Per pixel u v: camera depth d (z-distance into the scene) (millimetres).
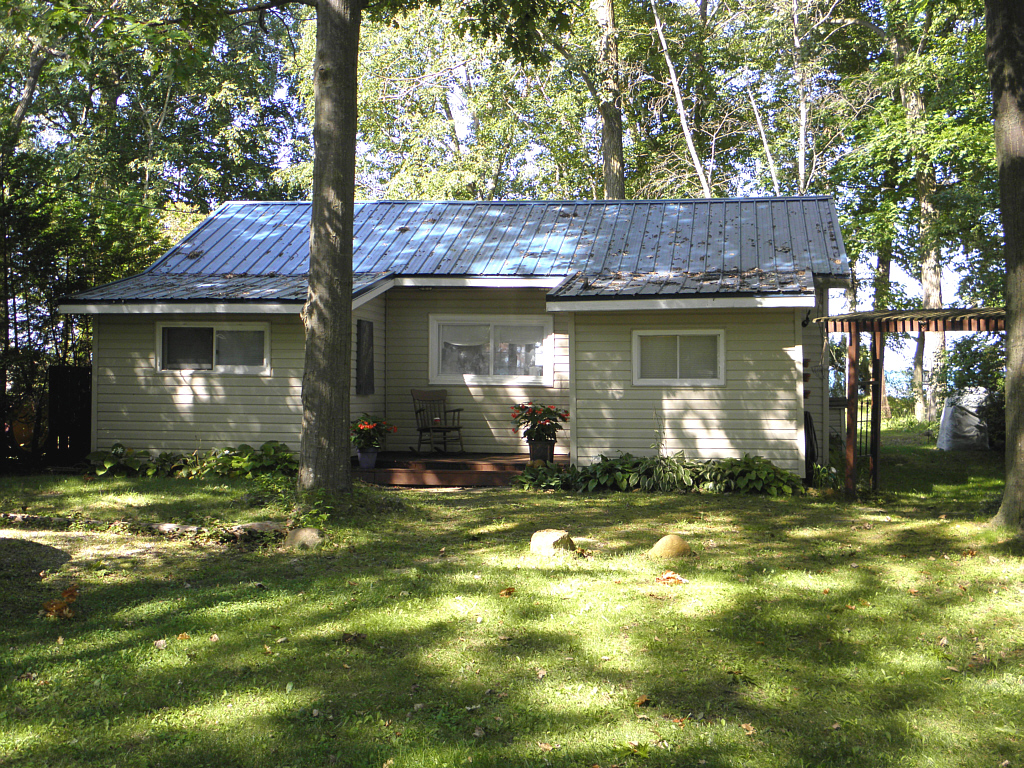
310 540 7332
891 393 27984
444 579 6078
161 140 28281
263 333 12273
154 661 4438
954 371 17734
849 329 10820
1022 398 7707
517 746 3488
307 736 3586
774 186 23109
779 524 8602
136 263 15086
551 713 3807
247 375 12281
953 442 17297
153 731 3613
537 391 13344
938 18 20625
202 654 4543
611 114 23719
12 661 4398
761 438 11219
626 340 11625
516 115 25984
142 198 26906
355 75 8797
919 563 6707
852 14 24172
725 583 6016
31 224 13133
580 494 10875
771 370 11195
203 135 30016
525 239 13945
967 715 3818
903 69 21062
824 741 3555
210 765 3338
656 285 11367
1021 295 7688
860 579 6180
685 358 11500
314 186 8742
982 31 20219
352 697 3975
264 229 15203
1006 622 5172
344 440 8773
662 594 5695
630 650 4609
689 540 7703
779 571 6414
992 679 4246
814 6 22734
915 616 5293
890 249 24828
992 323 9805
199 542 7520
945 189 21891
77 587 5848
